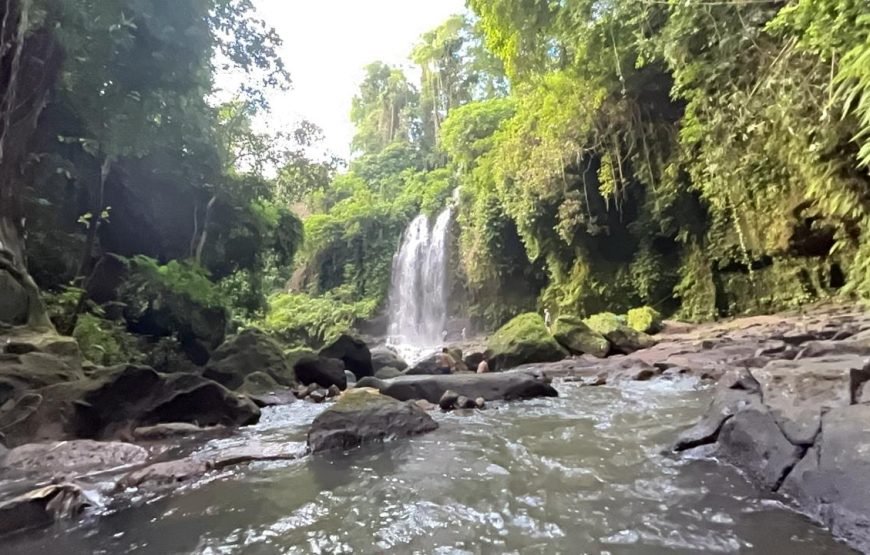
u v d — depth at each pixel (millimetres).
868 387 3084
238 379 9391
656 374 7957
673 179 16656
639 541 2359
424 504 3039
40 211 10398
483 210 23984
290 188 17516
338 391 9109
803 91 8094
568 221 19047
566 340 12516
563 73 15789
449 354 12062
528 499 3008
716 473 3184
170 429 5594
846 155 8266
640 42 11328
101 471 4176
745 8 8617
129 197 13578
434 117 39000
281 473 3898
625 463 3562
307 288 36906
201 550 2594
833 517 2326
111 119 9875
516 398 6734
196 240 15336
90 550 2697
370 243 34531
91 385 5641
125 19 8656
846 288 11227
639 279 19000
